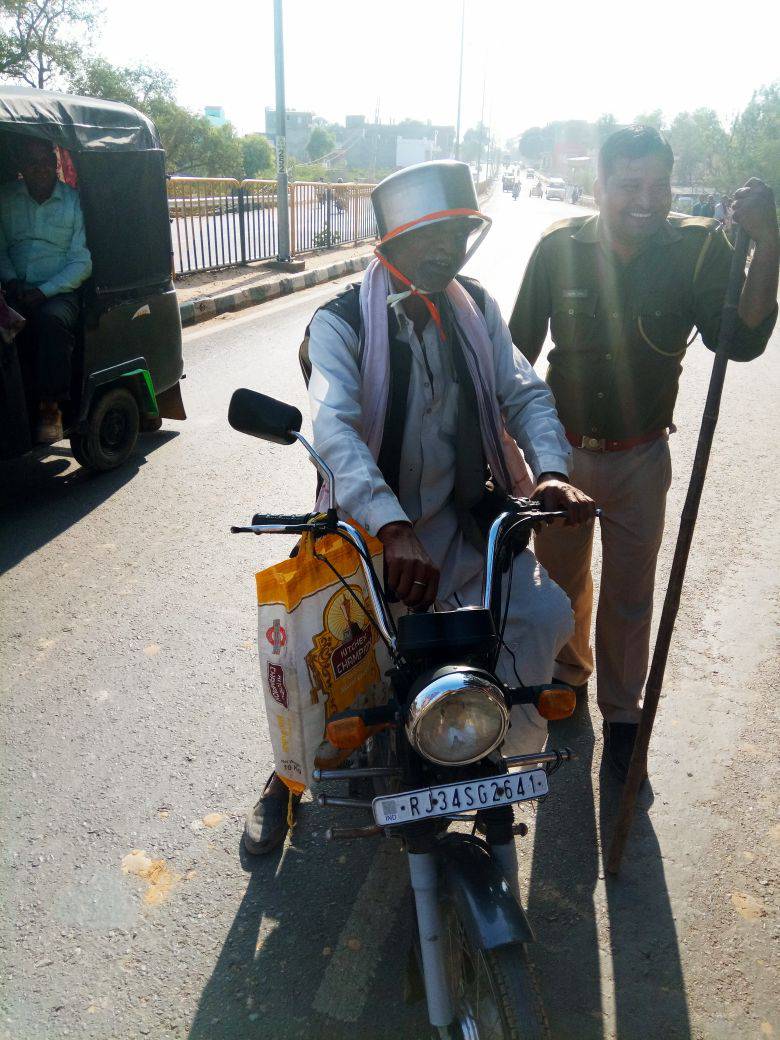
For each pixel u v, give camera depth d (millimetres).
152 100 47594
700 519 5195
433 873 1831
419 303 2258
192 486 5609
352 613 2119
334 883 2578
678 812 2855
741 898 2521
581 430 2834
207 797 2912
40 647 3775
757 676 3621
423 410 2283
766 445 6590
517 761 1841
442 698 1565
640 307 2643
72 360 5238
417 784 1858
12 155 5016
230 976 2281
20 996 2213
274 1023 2154
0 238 5074
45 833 2746
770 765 3084
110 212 5309
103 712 3344
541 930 2414
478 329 2314
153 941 2379
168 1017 2170
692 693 3494
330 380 2166
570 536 2982
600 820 2824
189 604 4152
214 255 14930
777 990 2236
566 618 2256
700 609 4148
